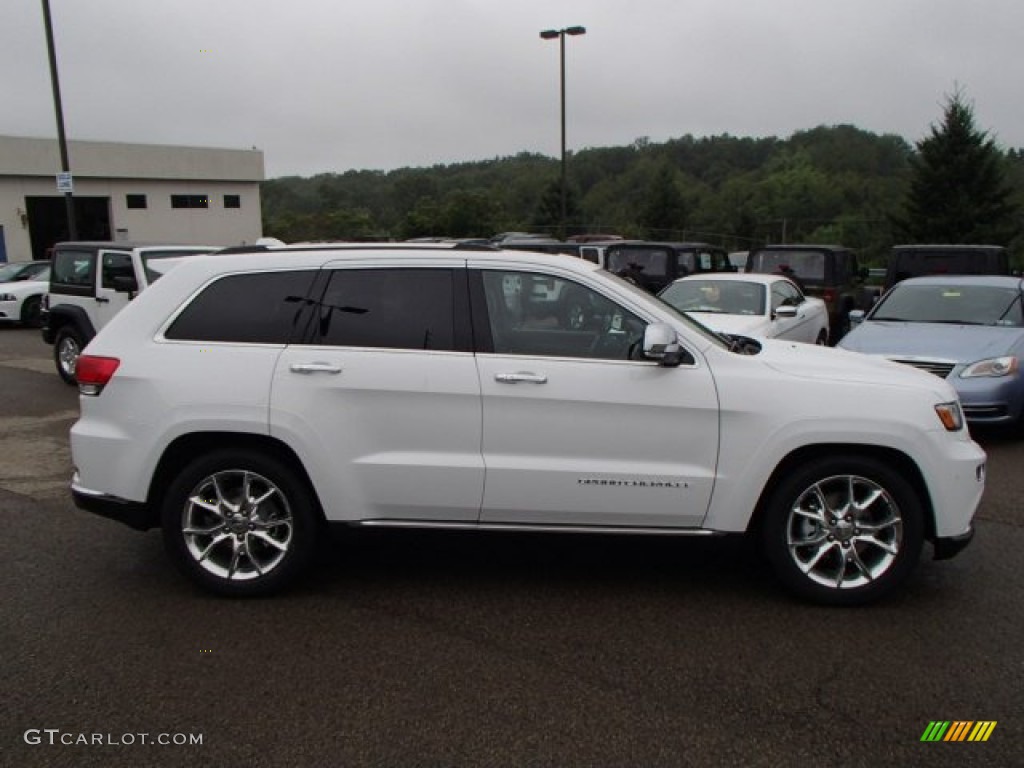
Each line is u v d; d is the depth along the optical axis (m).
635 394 4.09
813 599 4.23
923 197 36.47
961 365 7.51
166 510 4.25
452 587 4.50
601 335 4.22
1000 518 5.57
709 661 3.65
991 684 3.46
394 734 3.10
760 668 3.59
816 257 14.12
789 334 10.29
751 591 4.45
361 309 4.24
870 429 4.05
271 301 4.29
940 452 4.08
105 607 4.20
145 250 10.58
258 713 3.24
